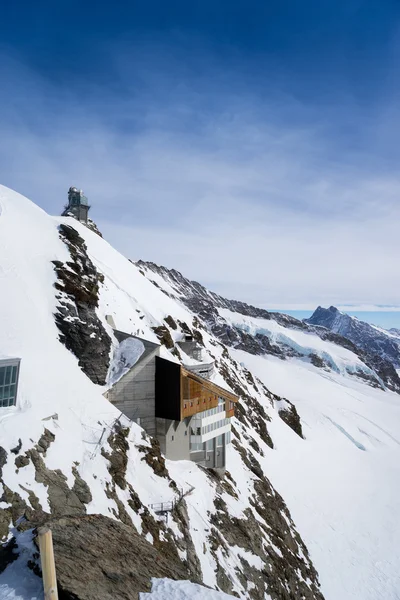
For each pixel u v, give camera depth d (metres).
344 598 56.16
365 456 130.50
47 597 16.36
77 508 30.67
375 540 73.44
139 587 18.75
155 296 105.88
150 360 52.53
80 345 49.78
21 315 47.53
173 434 52.97
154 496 39.59
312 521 73.00
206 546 40.59
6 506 27.17
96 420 41.16
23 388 38.19
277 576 47.94
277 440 106.88
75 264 61.94
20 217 64.75
